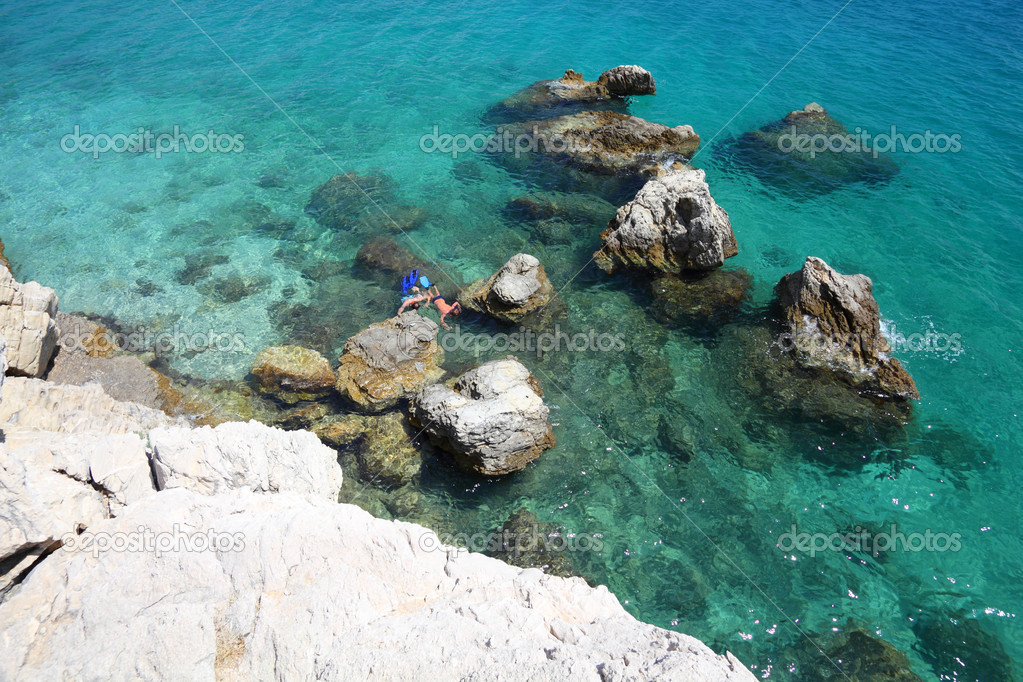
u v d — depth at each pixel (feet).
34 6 109.50
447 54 90.94
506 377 37.86
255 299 49.57
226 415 38.99
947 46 87.92
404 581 24.89
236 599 23.31
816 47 89.25
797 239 54.03
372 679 20.15
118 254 54.49
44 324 37.81
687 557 32.24
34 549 24.17
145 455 29.89
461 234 55.62
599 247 53.06
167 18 104.27
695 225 48.08
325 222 58.18
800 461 36.81
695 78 81.92
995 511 34.01
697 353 43.45
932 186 60.23
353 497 34.50
